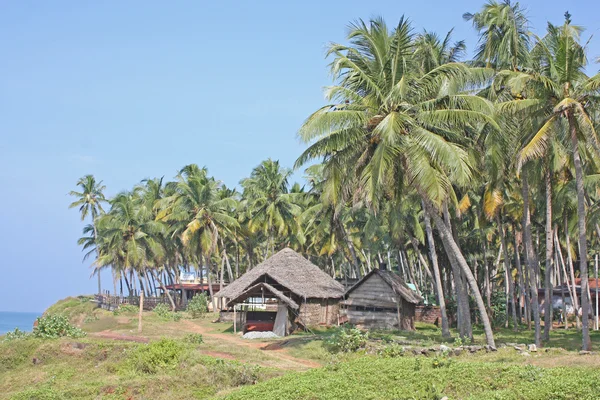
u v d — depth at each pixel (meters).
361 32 25.28
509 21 27.78
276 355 27.19
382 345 25.34
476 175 29.03
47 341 29.75
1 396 24.45
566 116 24.62
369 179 23.80
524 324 46.44
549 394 13.98
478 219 40.19
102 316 59.41
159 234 67.62
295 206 59.62
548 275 31.16
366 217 50.12
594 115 26.06
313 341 29.42
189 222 58.94
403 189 27.41
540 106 25.28
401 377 17.11
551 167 29.22
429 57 28.58
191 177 59.41
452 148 22.98
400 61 24.97
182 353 24.55
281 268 42.00
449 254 29.92
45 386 23.23
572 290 44.59
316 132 24.06
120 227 60.19
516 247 42.56
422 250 51.41
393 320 39.31
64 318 33.06
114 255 65.25
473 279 24.66
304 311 38.88
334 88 25.05
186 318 54.12
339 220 50.31
